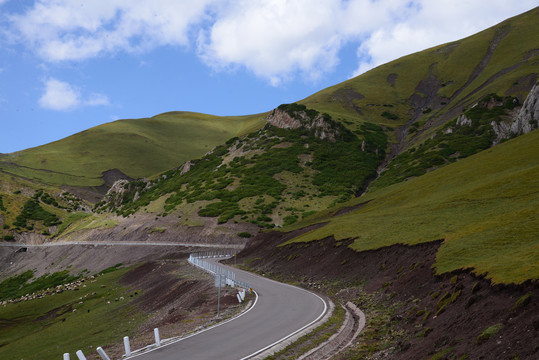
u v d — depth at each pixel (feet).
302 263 167.63
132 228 393.91
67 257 394.93
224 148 578.66
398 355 54.95
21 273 407.44
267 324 77.77
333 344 65.77
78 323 175.42
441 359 46.68
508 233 84.79
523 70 560.61
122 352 73.61
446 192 184.75
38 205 606.14
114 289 239.09
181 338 69.51
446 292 66.69
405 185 259.39
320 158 476.95
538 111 323.57
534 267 54.60
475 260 75.66
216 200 399.44
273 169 453.99
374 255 125.70
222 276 92.99
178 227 361.71
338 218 227.81
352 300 100.53
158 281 207.82
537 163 163.94
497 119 419.95
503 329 44.78
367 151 498.28
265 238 268.82
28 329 202.28
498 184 150.61
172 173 569.23
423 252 102.42
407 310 73.31
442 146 407.44
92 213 562.25
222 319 86.89
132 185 558.97
